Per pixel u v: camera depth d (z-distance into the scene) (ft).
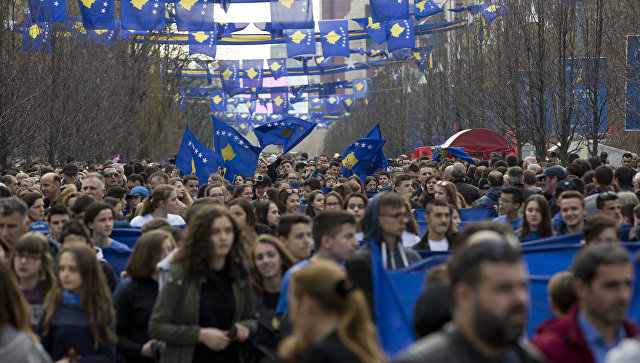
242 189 60.59
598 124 110.42
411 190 64.95
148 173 96.53
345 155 89.45
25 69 110.73
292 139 99.55
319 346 17.07
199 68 267.59
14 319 20.02
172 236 34.91
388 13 116.06
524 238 42.93
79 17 144.56
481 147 121.49
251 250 31.86
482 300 14.12
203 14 117.50
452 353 14.30
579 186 52.90
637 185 59.93
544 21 116.88
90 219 40.93
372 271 25.43
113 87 170.30
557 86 113.91
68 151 138.72
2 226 37.88
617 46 112.57
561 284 23.94
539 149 118.01
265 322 30.96
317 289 17.53
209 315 28.37
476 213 58.03
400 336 23.31
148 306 30.91
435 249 40.09
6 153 107.34
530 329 27.53
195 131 370.12
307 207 55.11
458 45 178.81
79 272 29.37
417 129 242.78
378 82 298.97
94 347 29.58
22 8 121.80
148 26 111.04
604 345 19.57
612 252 19.04
